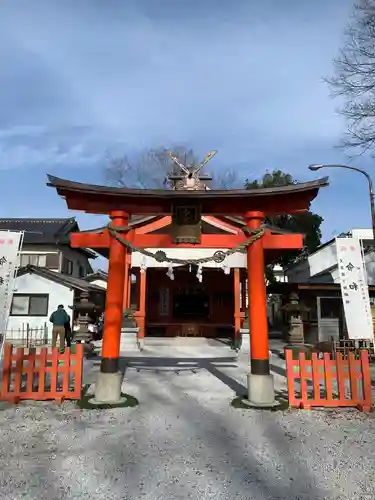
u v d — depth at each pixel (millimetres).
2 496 3779
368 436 5594
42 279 21609
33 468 4422
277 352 15930
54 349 7527
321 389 8594
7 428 5832
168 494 3838
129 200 7988
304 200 7777
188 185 16234
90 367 11570
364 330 9352
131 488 3957
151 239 8375
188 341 19016
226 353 15461
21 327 21188
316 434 5676
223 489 3951
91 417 6426
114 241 7965
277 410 6898
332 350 14094
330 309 18219
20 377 7375
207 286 22016
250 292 7730
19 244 8328
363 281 9562
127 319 16547
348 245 9750
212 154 16484
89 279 30703
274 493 3879
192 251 16500
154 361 13031
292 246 7996
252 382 7348
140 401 7559
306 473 4352
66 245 27562
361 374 7133
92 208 7996
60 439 5387
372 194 14695
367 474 4332
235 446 5172
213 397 7902
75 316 21203
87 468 4426
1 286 8016
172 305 22016
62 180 7484
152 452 4930
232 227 16469
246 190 7652
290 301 14969
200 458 4750
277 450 5039
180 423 6172
